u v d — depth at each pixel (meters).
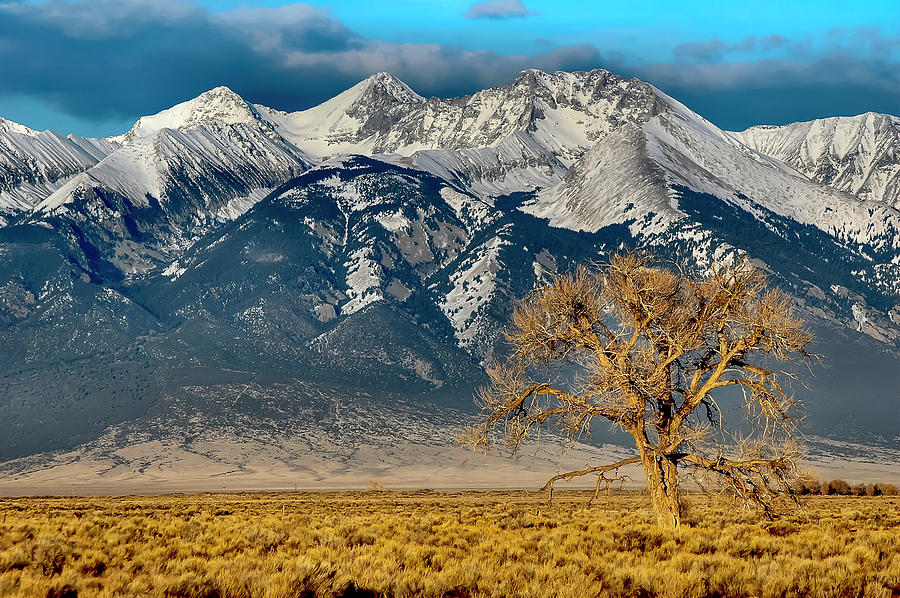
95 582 39.72
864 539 56.22
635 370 69.25
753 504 69.06
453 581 41.88
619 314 72.94
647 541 57.97
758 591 40.97
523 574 43.72
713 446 70.62
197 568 45.19
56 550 49.09
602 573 43.78
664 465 68.12
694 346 69.00
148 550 53.38
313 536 62.56
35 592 37.31
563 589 39.38
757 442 68.44
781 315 68.00
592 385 71.12
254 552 51.38
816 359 68.62
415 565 46.56
